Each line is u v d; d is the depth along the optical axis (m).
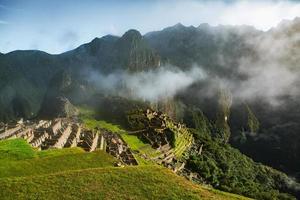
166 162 160.12
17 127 140.12
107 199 48.28
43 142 97.38
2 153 66.31
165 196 50.28
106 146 122.56
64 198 47.78
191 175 162.62
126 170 57.28
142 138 192.75
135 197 49.31
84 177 53.75
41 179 52.31
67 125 161.25
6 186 49.59
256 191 189.75
